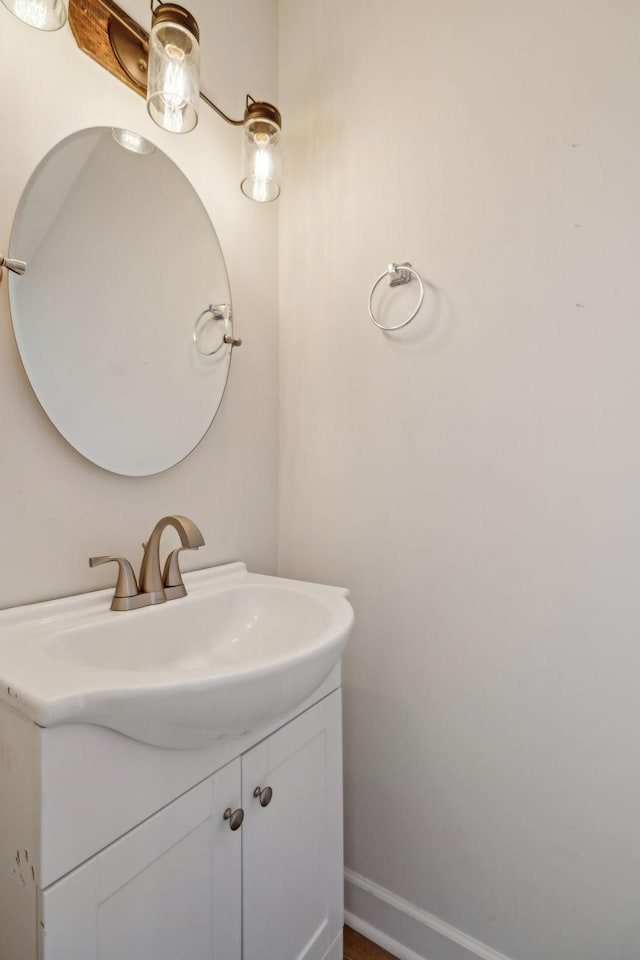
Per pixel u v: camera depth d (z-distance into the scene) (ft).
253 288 4.46
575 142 3.18
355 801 4.14
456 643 3.65
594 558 3.12
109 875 1.93
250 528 4.40
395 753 3.93
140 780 2.06
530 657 3.34
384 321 4.03
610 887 3.06
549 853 3.27
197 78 3.04
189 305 3.77
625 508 3.02
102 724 1.89
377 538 4.06
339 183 4.32
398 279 3.88
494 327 3.48
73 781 1.82
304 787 3.04
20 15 2.45
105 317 3.19
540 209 3.30
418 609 3.83
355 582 4.18
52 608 2.76
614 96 3.05
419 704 3.82
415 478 3.85
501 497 3.46
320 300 4.44
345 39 4.29
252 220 4.45
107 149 3.21
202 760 2.33
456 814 3.64
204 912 2.35
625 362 3.01
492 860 3.48
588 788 3.14
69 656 2.49
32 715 1.74
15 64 2.72
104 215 3.19
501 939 3.44
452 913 3.65
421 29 3.85
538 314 3.31
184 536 2.88
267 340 4.61
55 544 2.91
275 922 2.79
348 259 4.25
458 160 3.65
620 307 3.03
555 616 3.25
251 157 3.75
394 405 3.97
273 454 4.68
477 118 3.57
